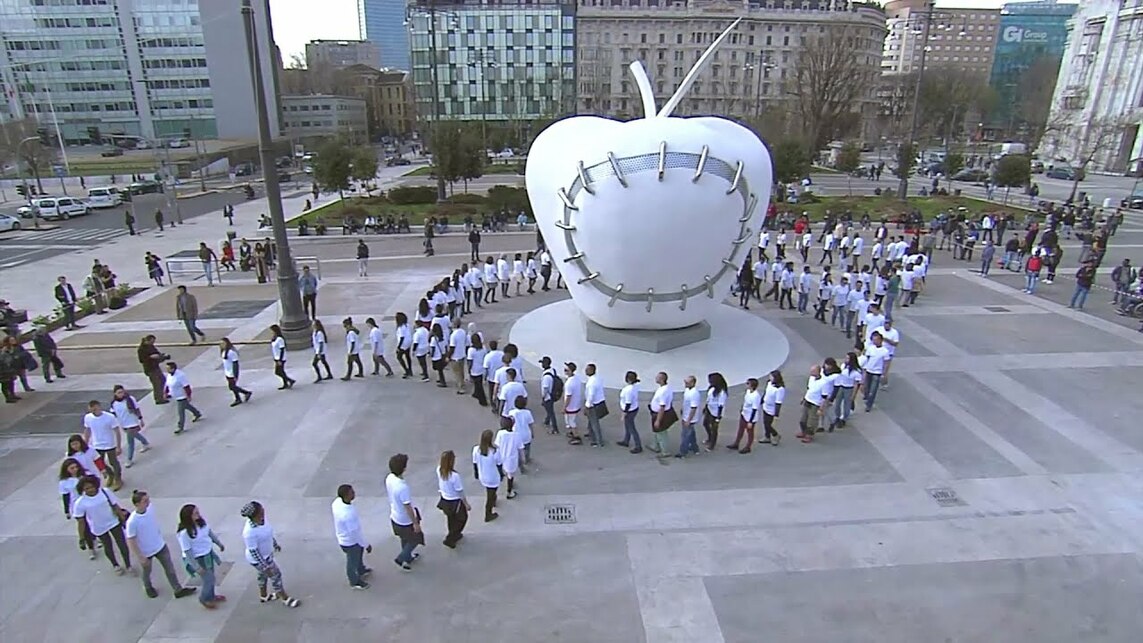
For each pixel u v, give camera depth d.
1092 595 8.21
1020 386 14.32
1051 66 98.06
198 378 15.01
